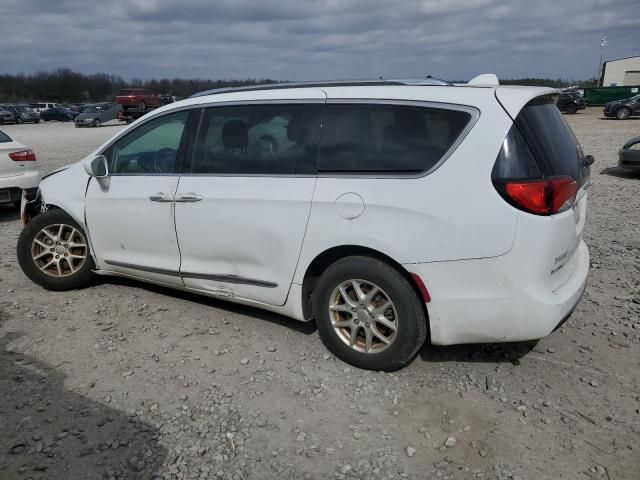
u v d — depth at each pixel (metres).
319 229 3.50
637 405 3.19
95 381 3.47
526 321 3.11
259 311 4.48
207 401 3.26
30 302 4.70
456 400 3.26
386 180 3.32
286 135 3.71
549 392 3.33
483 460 2.77
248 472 2.70
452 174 3.15
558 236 3.12
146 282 4.80
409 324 3.34
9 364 3.67
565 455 2.79
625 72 66.44
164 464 2.74
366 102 3.48
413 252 3.22
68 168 4.96
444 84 3.46
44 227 4.82
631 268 5.50
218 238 3.95
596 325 4.20
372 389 3.37
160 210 4.19
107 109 38.97
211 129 4.04
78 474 2.67
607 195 9.73
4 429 2.99
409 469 2.71
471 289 3.16
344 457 2.80
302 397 3.30
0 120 43.62
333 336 3.64
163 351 3.85
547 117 3.42
